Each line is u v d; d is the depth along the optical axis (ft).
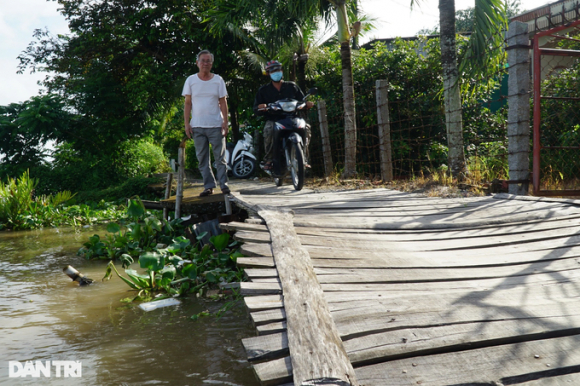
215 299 12.53
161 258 13.50
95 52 61.00
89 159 61.00
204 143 20.44
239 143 45.75
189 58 57.21
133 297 13.37
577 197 20.06
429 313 7.03
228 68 56.39
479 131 35.65
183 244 15.93
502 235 12.84
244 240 11.94
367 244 11.89
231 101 58.23
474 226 14.05
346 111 32.83
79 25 61.16
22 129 54.90
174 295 13.24
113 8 59.93
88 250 20.63
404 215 15.75
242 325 10.27
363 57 41.04
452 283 8.84
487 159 27.81
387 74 38.01
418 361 5.73
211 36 53.67
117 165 65.05
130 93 58.49
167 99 59.88
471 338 6.16
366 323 6.70
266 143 22.66
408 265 9.95
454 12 24.99
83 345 9.45
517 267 9.89
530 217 14.58
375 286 8.59
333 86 41.98
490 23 23.81
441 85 37.22
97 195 51.42
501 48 24.41
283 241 11.21
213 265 15.55
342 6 32.17
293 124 21.57
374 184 27.96
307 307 7.17
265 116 22.81
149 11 56.03
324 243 11.71
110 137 60.49
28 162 58.34
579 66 27.07
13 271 17.72
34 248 23.65
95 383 7.63
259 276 8.86
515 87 20.20
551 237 12.26
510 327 6.49
